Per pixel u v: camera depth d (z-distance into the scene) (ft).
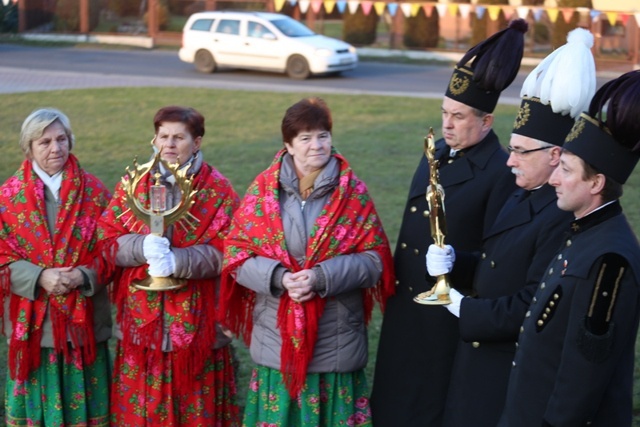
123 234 20.49
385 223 41.11
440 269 17.75
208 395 20.95
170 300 20.36
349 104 76.18
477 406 17.70
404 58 117.29
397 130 65.05
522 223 17.34
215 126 65.67
